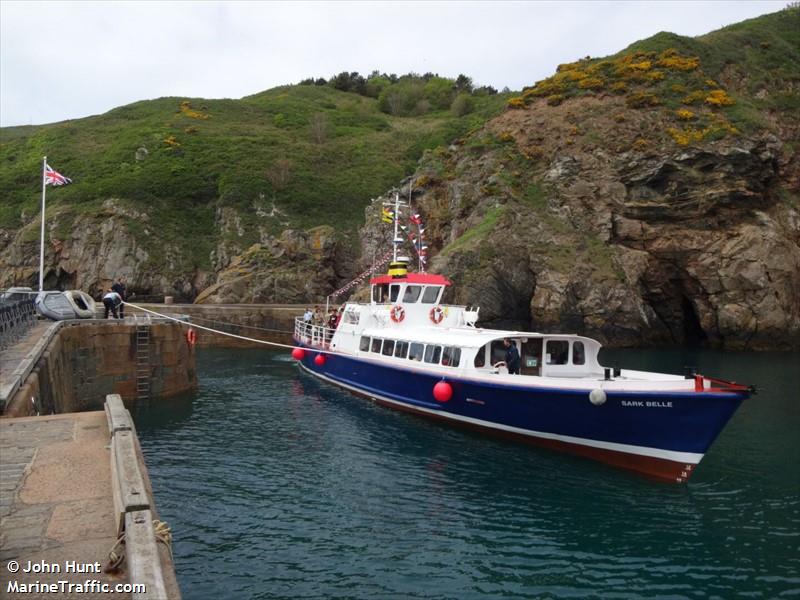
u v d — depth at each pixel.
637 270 44.88
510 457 15.82
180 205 68.38
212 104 103.31
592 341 18.55
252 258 58.84
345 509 12.31
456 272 44.19
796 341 42.59
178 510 12.09
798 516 12.20
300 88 129.00
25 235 62.62
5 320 18.11
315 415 20.73
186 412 21.31
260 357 37.91
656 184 47.62
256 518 11.76
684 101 51.91
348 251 64.56
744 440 18.08
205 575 9.47
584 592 9.24
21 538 5.75
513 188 50.25
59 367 18.61
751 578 9.73
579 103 55.59
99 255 60.31
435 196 56.34
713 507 12.63
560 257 45.25
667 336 47.72
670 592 9.28
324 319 30.69
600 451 15.17
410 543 10.80
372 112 117.50
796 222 46.69
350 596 8.95
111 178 70.38
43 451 8.55
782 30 70.44
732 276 43.28
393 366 20.83
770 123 51.38
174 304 52.81
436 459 15.69
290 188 73.12
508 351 17.89
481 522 11.78
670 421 13.58
